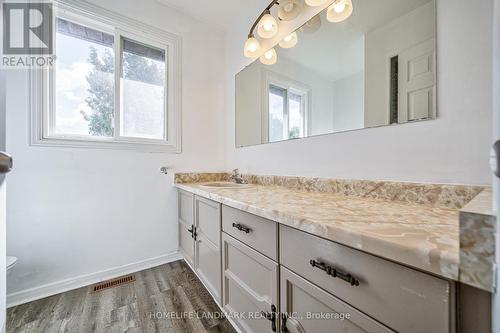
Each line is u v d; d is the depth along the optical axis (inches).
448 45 29.5
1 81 23.1
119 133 65.7
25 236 51.9
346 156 43.2
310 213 26.0
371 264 18.1
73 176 58.0
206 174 81.0
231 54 82.6
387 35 36.9
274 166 61.8
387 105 36.6
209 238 50.7
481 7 26.8
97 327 43.7
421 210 27.8
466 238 12.3
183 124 76.8
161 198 72.4
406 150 34.0
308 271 24.4
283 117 58.5
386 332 17.1
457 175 28.7
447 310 13.7
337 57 45.0
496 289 11.0
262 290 32.8
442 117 30.0
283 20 56.4
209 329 43.4
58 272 55.9
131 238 66.9
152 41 71.5
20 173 51.4
